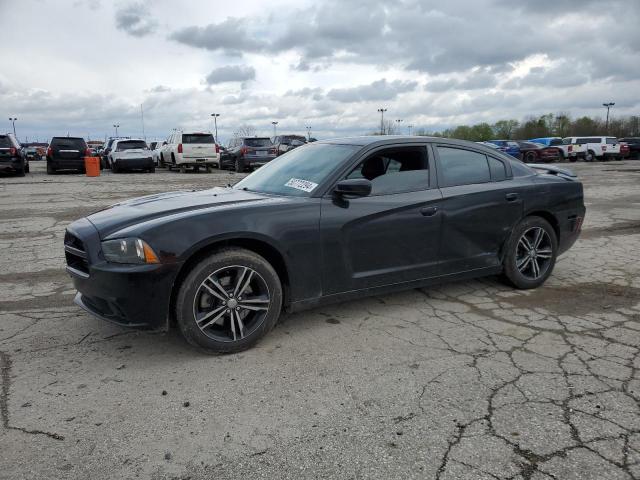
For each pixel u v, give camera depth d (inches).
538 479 86.9
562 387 118.5
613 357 135.0
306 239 143.8
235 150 916.0
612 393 115.6
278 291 142.4
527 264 194.4
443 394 115.7
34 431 101.9
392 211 157.5
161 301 127.8
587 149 1437.0
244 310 139.7
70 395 116.3
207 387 119.9
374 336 150.1
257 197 153.9
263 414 108.1
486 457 92.8
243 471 90.0
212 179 721.0
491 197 178.4
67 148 841.5
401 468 90.1
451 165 176.4
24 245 279.4
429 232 165.8
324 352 139.1
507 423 103.7
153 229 127.6
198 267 130.6
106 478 88.1
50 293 193.9
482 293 191.2
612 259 247.1
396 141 167.5
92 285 131.4
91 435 100.7
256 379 123.7
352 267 153.2
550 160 1395.2
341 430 102.0
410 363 132.0
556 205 195.8
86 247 132.6
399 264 161.9
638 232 321.1
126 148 888.3
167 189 570.9
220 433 101.4
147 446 97.3
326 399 114.0
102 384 121.4
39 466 91.1
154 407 111.2
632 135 3152.1
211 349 135.3
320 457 93.6
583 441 97.3
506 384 120.2
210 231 131.2
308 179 157.3
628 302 181.2
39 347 142.7
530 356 135.9
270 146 891.4
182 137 887.7
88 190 561.6
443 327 157.1
